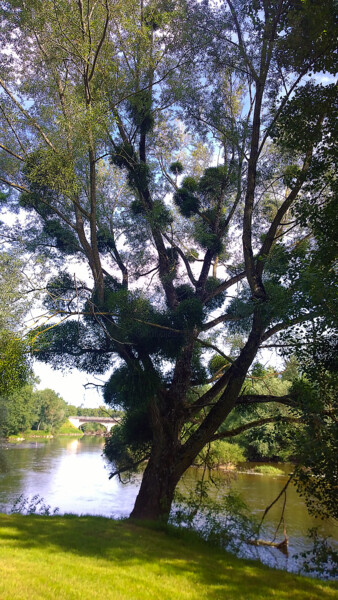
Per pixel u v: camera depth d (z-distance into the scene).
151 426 14.16
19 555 7.30
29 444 69.38
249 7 12.48
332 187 10.16
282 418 11.73
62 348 14.51
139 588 6.39
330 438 9.28
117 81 13.52
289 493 25.98
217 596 6.52
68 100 12.52
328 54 10.48
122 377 13.12
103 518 12.27
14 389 12.02
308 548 14.81
